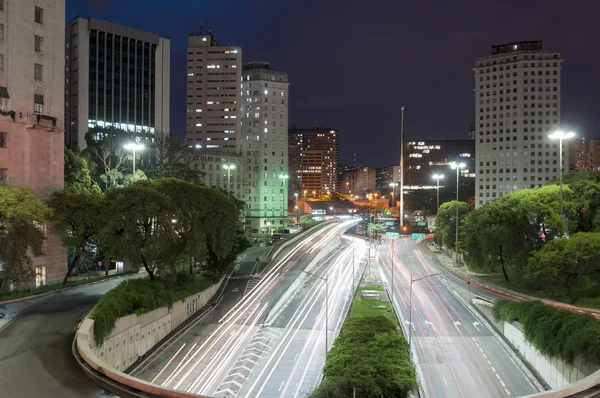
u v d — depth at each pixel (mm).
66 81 155000
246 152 172000
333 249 122438
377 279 85188
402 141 169500
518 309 50969
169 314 52875
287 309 65062
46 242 58062
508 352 50188
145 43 165875
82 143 149625
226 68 170625
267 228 169625
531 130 174250
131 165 100562
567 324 40750
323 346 50625
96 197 54250
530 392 41094
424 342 52688
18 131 56281
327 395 31406
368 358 36094
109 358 38688
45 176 59469
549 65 173375
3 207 42531
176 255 54469
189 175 99750
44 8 60219
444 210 112688
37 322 38938
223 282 77375
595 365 35438
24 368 26391
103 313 37844
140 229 52781
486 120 181125
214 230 60219
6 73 55656
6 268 44250
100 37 155750
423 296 72625
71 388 22828
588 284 61406
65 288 54562
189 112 172000
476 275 85938
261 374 43219
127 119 160625
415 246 132625
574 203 76875
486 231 73375
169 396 18859
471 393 40688
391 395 32250
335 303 68500
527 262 71812
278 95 174250
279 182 173000
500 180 178625
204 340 51375
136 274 68062
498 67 178375
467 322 59844
